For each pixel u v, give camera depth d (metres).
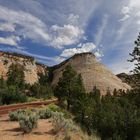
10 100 39.53
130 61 21.78
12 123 16.58
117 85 194.75
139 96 21.98
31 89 79.19
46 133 13.31
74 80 46.00
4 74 151.12
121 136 18.88
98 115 22.14
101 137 18.39
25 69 181.88
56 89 46.62
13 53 185.25
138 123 19.88
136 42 21.41
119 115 21.69
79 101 30.22
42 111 20.42
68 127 14.24
